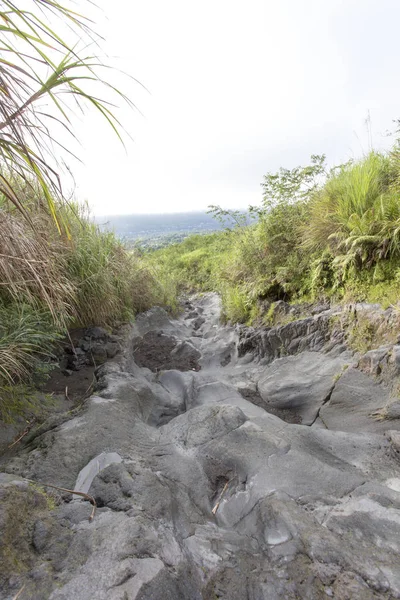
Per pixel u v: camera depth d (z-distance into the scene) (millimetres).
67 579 1300
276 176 5703
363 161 4941
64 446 2285
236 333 5625
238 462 2264
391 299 3555
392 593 1286
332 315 4109
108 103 1501
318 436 2600
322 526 1650
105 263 4824
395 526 1622
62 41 1253
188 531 1693
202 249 12953
